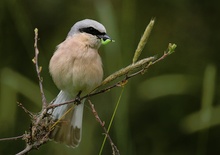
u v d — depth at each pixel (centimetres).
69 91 895
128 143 1164
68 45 874
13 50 1245
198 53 1296
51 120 738
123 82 718
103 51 1238
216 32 1312
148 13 1327
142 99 1254
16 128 1207
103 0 1177
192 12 1323
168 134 1259
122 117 1042
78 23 902
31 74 1240
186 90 1208
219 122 1080
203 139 1231
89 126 1214
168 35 1310
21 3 1223
